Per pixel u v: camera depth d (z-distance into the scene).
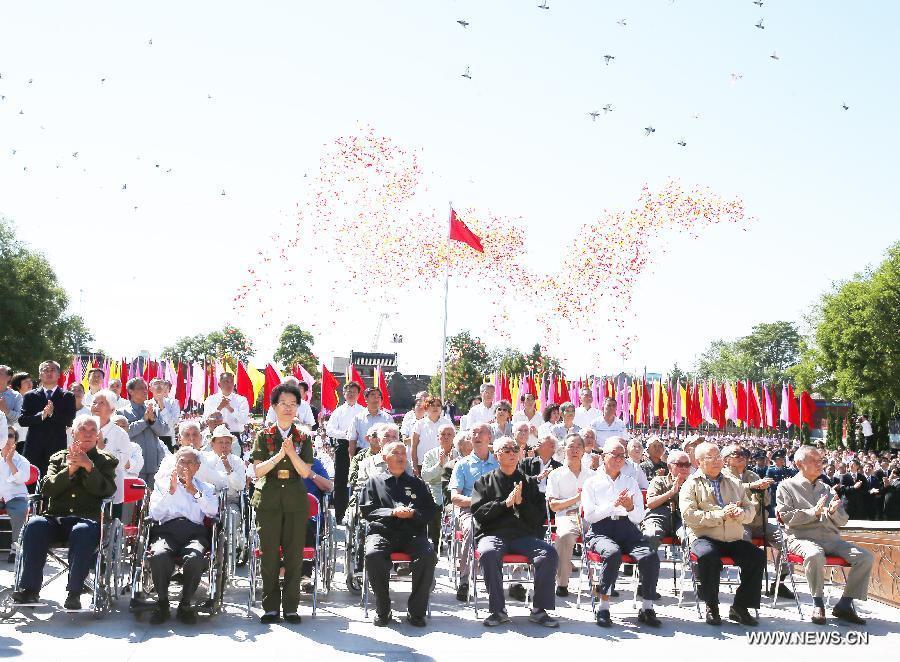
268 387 17.39
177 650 6.40
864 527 11.32
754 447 29.58
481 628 7.44
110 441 8.57
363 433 12.30
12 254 47.97
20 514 8.77
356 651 6.57
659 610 8.40
